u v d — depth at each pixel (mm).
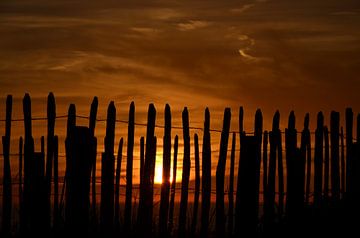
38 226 9633
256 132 10789
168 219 10633
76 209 9422
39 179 9719
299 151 11219
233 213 10867
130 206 10172
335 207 11641
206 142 10633
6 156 9875
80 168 9469
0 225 10461
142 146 10391
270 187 10984
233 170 10852
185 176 10578
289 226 11000
